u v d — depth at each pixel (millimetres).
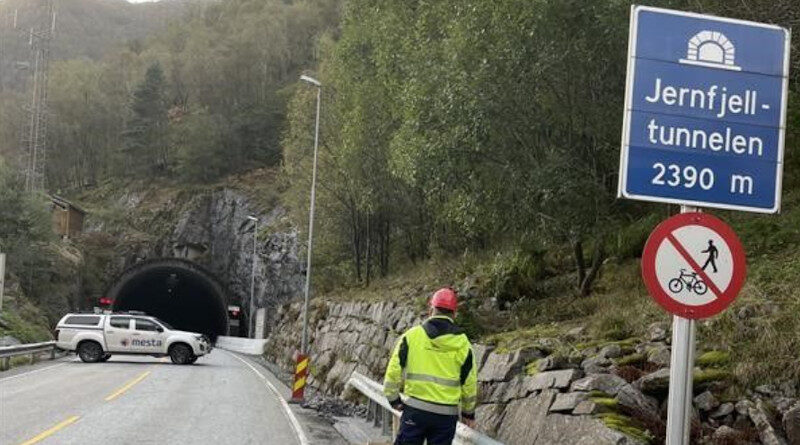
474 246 24469
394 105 25172
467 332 15562
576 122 14266
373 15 27469
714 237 4738
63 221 86375
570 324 13023
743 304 9398
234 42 118438
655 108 4875
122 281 79438
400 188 31109
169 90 124500
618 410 8047
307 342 32500
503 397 10695
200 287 87625
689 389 4688
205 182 101062
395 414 11188
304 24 120562
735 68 4949
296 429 13688
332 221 39719
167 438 11844
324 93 37344
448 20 16391
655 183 4820
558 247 18484
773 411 7535
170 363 32062
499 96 14078
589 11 13055
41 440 11172
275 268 75625
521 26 13469
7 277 52500
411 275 29781
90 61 143875
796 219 12281
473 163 15352
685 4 12359
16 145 107875
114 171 113562
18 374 23625
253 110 108312
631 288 14250
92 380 21844
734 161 4891
